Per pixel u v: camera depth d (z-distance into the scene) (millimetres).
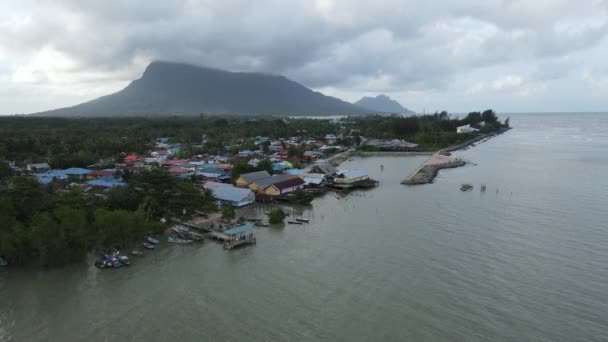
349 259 63750
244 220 84875
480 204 97125
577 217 84875
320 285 55094
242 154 176750
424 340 42875
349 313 48094
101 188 100500
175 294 52719
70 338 43469
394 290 53406
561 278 56500
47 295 52125
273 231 78625
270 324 45969
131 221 67438
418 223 82375
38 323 46125
